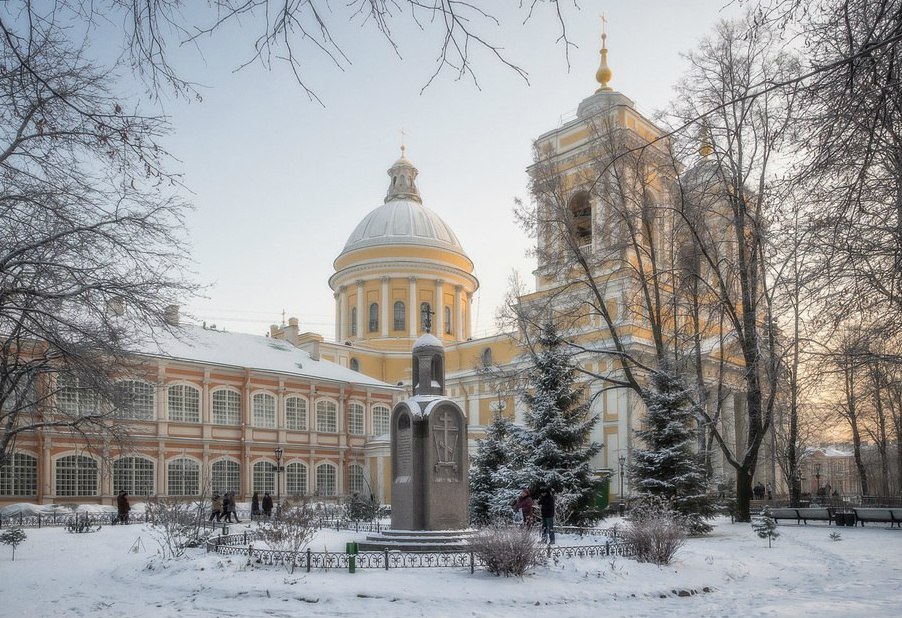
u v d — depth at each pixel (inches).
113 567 816.3
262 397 2329.0
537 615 548.4
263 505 1631.4
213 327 2508.6
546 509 871.7
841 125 285.3
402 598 592.4
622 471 1916.8
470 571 670.5
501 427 1389.0
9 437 1043.9
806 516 1381.6
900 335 596.7
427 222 3538.4
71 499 1900.8
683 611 559.8
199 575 690.8
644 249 1423.5
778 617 515.8
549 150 1494.8
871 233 452.4
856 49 272.7
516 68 227.3
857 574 733.9
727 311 1301.7
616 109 2084.2
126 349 1045.8
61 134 526.0
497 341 2994.6
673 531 746.8
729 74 1163.3
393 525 884.6
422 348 920.9
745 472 1349.7
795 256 499.2
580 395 1293.1
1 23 253.3
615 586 636.7
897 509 1272.1
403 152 3846.0
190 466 2139.5
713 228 1378.0
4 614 591.5
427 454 861.2
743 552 910.4
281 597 607.5
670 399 1192.2
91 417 1077.8
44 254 722.8
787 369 850.1
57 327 756.6
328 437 2471.7
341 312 3494.1
